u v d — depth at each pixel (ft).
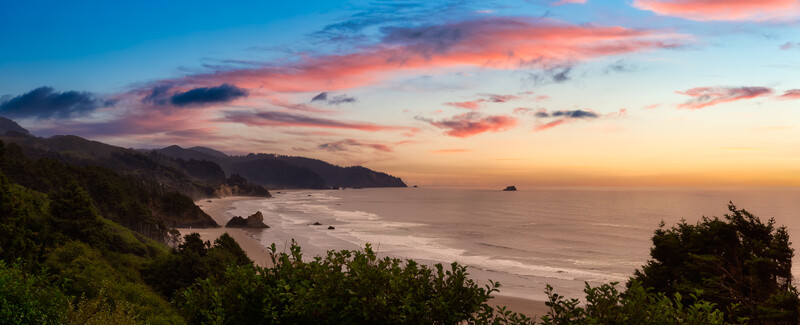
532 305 167.12
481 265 253.24
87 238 144.46
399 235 397.39
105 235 155.84
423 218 586.86
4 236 100.89
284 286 18.95
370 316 17.94
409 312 17.63
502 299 175.63
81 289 74.18
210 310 20.42
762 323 68.49
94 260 101.50
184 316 21.18
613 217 589.73
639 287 18.04
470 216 618.85
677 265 82.99
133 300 75.56
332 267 19.92
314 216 615.98
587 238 378.94
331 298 18.31
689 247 81.51
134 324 26.89
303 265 20.74
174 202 469.57
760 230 77.82
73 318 26.20
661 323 17.17
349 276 18.61
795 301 62.28
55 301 28.53
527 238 379.35
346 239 360.89
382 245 327.88
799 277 210.18
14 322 26.32
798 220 510.58
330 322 18.49
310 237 375.86
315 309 18.31
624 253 301.43
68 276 77.51
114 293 69.67
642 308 17.48
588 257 285.02
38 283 34.73
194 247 155.22
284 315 18.42
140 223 346.54
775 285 73.20
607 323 17.34
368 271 18.51
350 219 568.41
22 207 113.09
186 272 121.08
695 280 77.10
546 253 299.38
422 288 18.74
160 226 360.28
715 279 71.15
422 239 368.07
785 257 73.20
